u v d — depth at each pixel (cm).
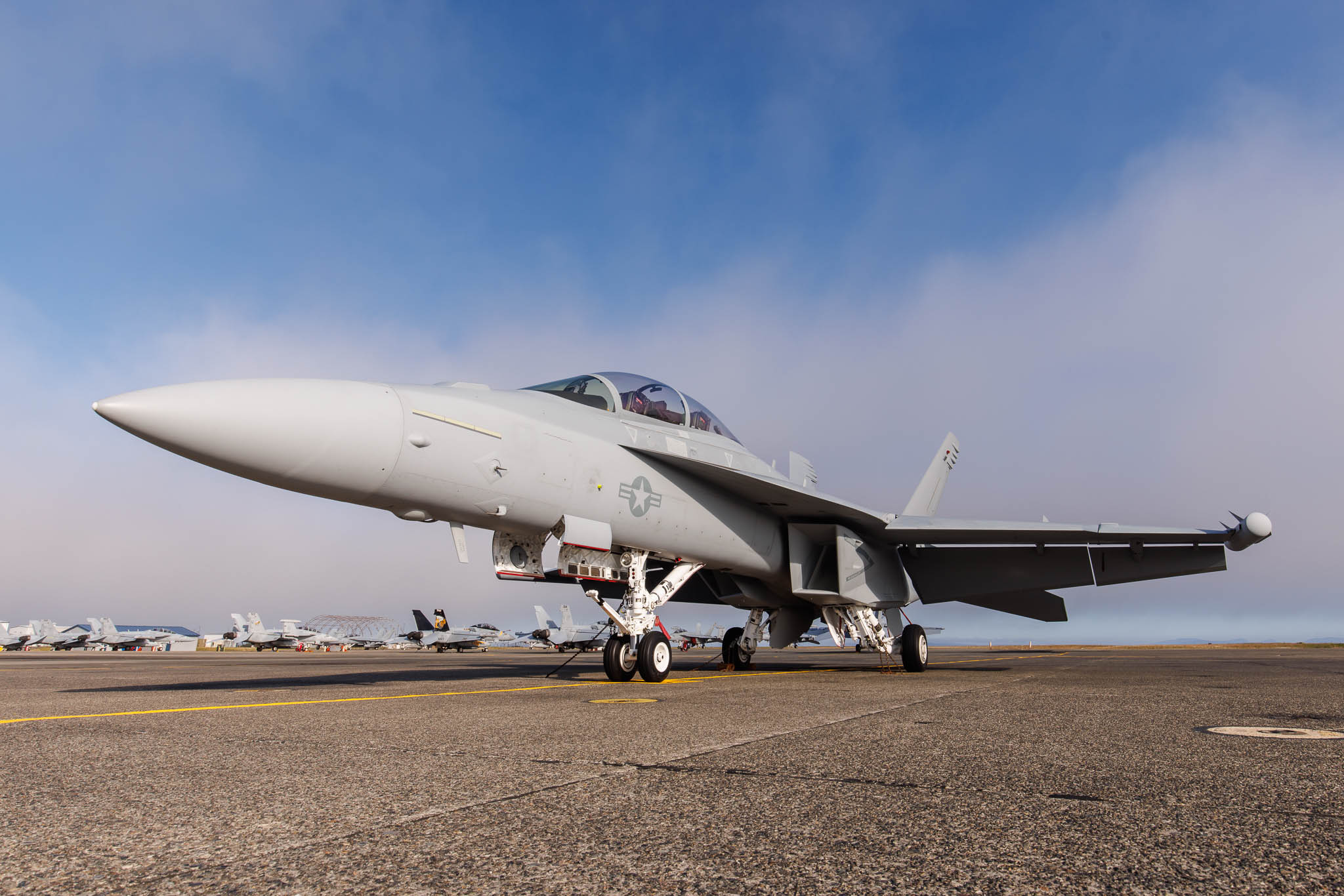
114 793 319
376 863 226
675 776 348
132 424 656
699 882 209
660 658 1016
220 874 217
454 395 877
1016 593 1603
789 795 311
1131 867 221
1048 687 911
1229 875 214
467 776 349
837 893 201
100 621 8044
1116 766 374
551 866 222
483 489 861
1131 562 1385
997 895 199
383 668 1758
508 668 1694
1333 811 287
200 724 545
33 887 206
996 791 319
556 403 1005
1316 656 2828
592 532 963
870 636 1345
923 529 1288
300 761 390
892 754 407
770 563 1286
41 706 690
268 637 7169
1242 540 1204
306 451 731
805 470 1633
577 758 396
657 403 1159
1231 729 511
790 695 784
